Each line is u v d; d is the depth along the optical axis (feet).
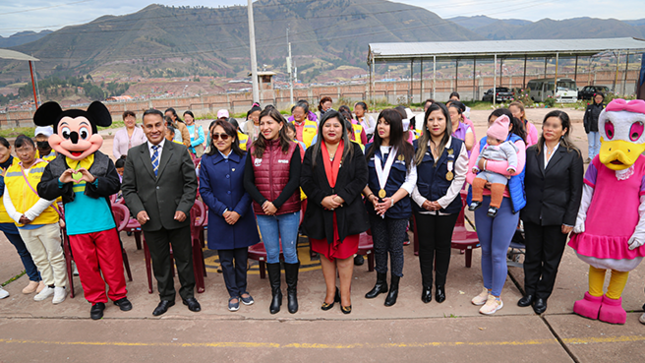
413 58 105.40
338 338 10.19
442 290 11.85
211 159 11.59
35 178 12.32
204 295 12.93
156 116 11.18
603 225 10.00
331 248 10.78
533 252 11.09
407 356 9.38
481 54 94.94
